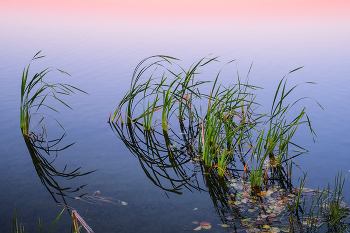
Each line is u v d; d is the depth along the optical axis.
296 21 24.06
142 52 13.85
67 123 7.21
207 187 4.77
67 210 4.18
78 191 4.64
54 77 10.42
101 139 6.48
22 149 5.96
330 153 5.57
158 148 6.19
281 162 5.39
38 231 3.73
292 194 4.43
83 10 30.78
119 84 9.81
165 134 6.82
